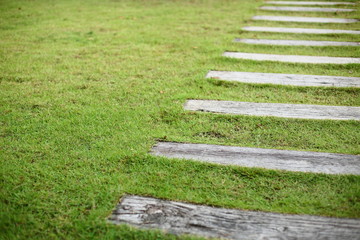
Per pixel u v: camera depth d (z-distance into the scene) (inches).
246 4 376.2
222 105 145.2
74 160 106.1
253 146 115.2
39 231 79.7
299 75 177.3
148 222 81.6
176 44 229.9
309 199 90.0
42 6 368.5
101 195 90.7
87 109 139.3
